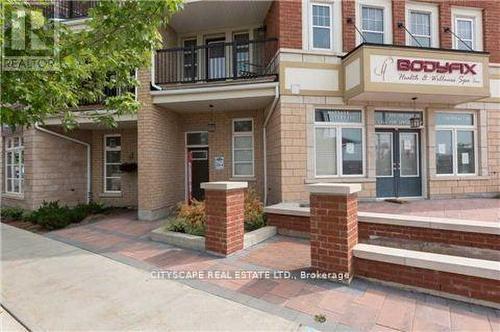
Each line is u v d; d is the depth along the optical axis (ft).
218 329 10.28
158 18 13.96
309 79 29.84
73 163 38.09
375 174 31.50
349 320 10.71
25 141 35.45
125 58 16.85
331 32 31.04
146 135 30.76
